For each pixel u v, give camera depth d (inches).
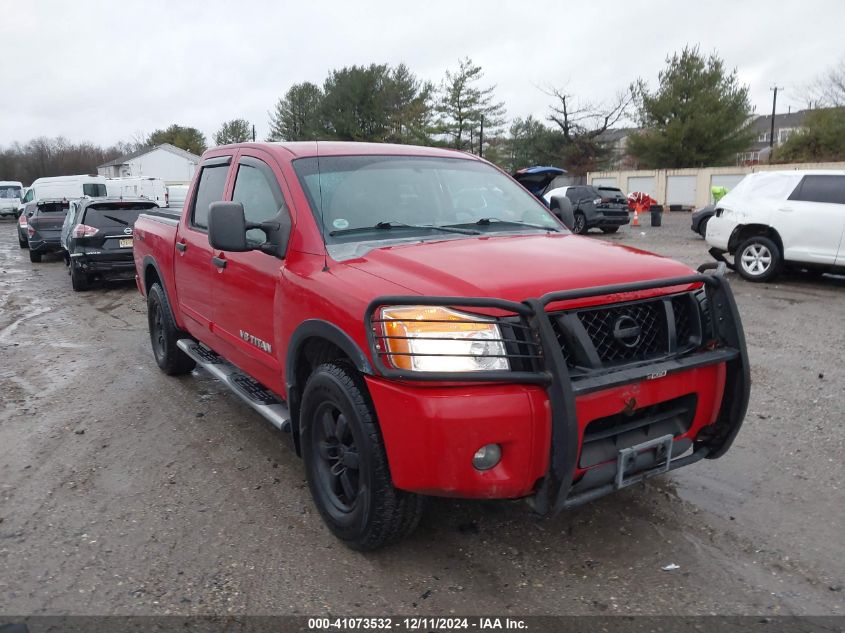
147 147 3056.1
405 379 104.2
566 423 103.6
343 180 151.6
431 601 113.7
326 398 126.3
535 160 2207.2
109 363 276.5
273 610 112.0
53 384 247.6
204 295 189.6
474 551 128.6
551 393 105.2
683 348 123.6
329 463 133.3
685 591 115.4
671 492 151.6
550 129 2215.8
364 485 118.5
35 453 181.6
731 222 434.9
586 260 124.6
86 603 114.7
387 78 2164.1
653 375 113.8
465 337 106.8
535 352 107.0
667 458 120.2
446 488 106.1
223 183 184.5
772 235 419.2
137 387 240.1
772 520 139.1
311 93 2468.0
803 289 404.5
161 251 226.4
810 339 284.4
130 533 137.9
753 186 435.8
